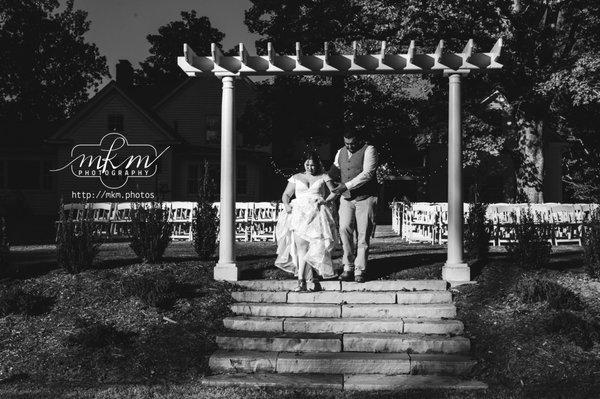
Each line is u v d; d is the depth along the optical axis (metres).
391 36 21.22
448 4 18.44
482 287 8.31
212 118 34.00
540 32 20.05
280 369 6.73
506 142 24.33
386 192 34.62
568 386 6.04
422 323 7.33
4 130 34.00
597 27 19.61
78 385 6.37
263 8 24.09
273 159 34.56
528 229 9.17
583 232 8.94
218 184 31.50
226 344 7.17
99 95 30.08
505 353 6.77
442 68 8.79
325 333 7.39
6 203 30.16
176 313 7.82
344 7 22.25
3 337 7.49
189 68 8.95
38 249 14.41
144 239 9.73
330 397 5.91
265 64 8.85
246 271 9.27
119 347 7.11
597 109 24.12
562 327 6.99
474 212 9.90
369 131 26.70
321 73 8.98
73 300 8.25
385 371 6.64
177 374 6.63
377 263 9.91
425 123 26.53
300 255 8.34
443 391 6.06
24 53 45.28
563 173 34.66
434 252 11.67
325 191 8.63
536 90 18.80
